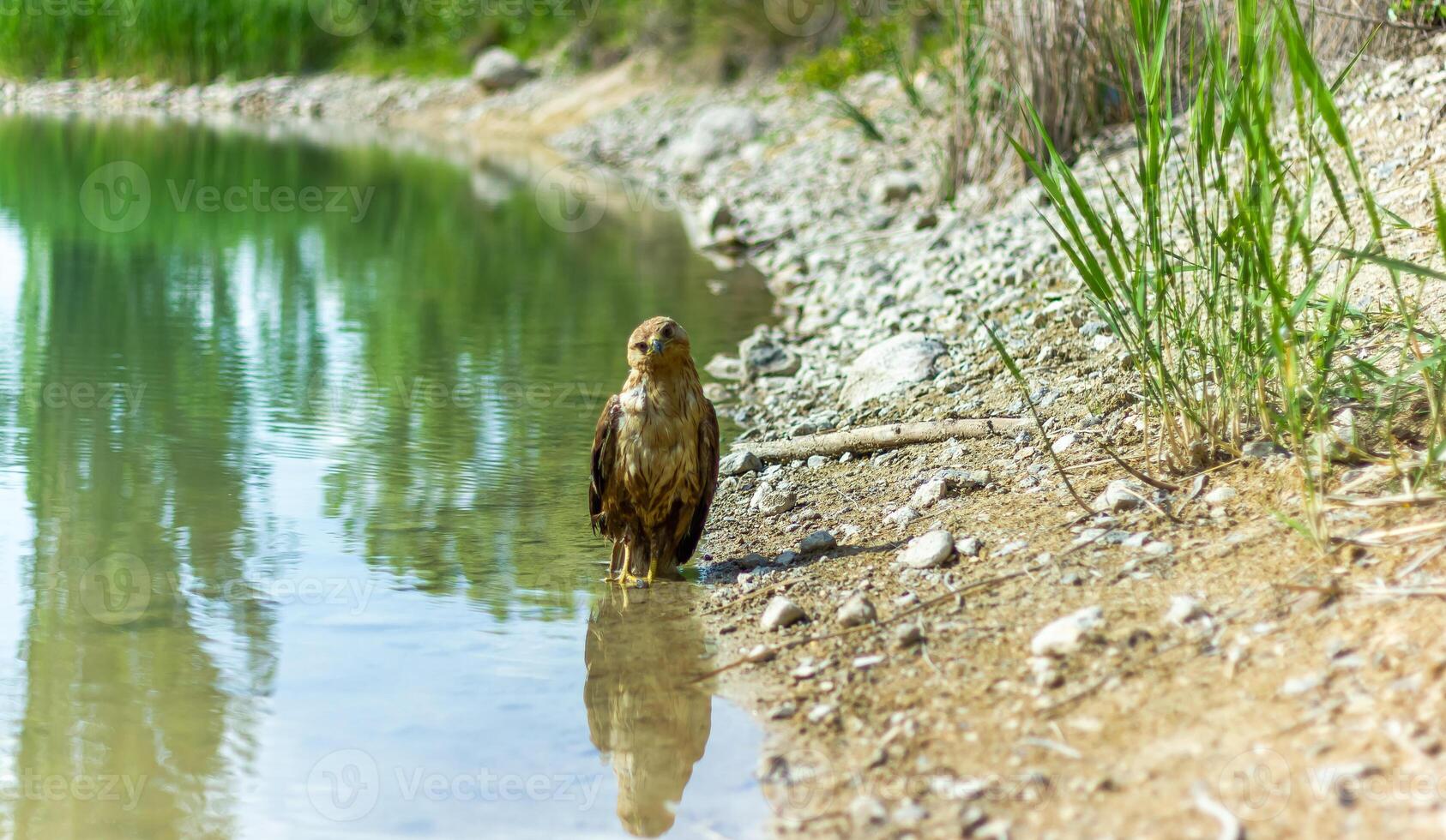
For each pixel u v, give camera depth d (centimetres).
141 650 860
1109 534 866
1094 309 1391
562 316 1944
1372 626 669
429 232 2725
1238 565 776
